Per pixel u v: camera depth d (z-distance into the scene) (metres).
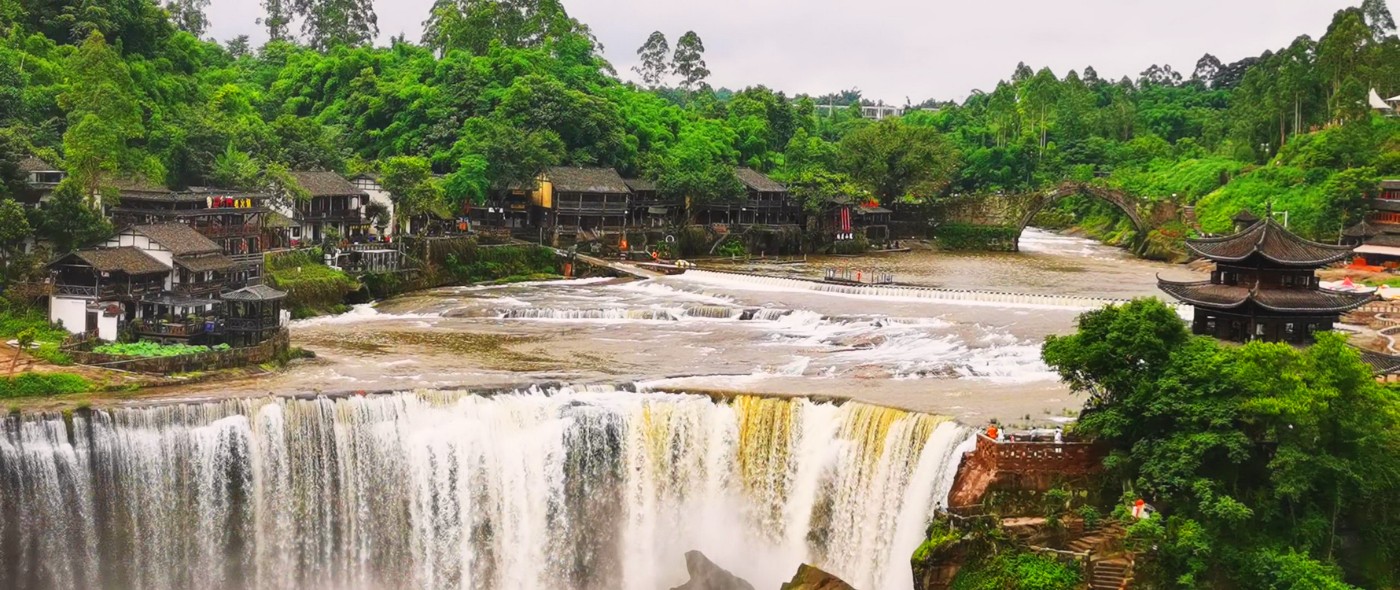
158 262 114.62
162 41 190.25
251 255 136.25
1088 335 76.44
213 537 83.12
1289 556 67.69
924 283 171.88
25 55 159.25
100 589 81.75
